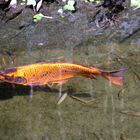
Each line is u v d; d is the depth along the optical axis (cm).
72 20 500
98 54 465
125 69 375
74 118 381
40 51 476
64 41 484
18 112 392
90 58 459
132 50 468
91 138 360
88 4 512
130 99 398
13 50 479
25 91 413
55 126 375
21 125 379
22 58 466
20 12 510
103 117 380
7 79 371
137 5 510
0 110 395
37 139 364
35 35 491
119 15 503
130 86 412
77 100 398
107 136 361
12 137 368
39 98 404
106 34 487
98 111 386
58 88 413
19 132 372
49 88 414
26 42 486
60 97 402
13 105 399
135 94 403
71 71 364
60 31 492
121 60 450
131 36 484
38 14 506
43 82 367
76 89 410
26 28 497
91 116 382
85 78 422
